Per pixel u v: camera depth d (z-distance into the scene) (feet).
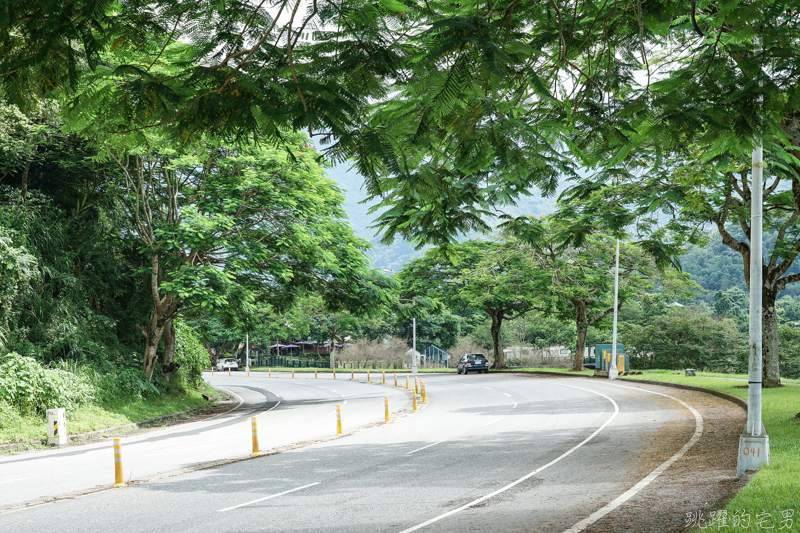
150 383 86.94
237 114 12.08
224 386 155.22
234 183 82.89
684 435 47.98
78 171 81.51
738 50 16.48
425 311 112.16
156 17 11.44
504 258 136.67
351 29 11.63
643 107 16.31
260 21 11.44
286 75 12.27
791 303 295.28
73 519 28.71
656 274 136.26
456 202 25.71
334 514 28.30
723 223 76.02
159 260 83.56
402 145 12.91
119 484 36.96
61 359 75.25
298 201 86.84
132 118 12.77
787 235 80.53
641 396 83.20
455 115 13.64
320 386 146.61
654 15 17.75
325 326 241.14
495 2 15.26
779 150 31.81
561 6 17.79
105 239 89.97
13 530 27.07
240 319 96.48
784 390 75.92
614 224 53.16
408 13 12.40
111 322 87.45
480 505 29.19
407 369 228.22
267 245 88.89
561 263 132.87
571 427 56.08
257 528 26.25
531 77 12.52
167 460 46.44
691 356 166.91
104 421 69.21
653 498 28.53
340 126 11.70
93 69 11.49
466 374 173.99
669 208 48.80
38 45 11.55
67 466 45.03
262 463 43.65
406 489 33.40
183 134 13.34
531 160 14.16
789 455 33.99
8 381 62.44
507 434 53.67
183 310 93.15
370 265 102.73
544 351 230.68
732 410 61.93
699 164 42.29
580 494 30.50
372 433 58.59
